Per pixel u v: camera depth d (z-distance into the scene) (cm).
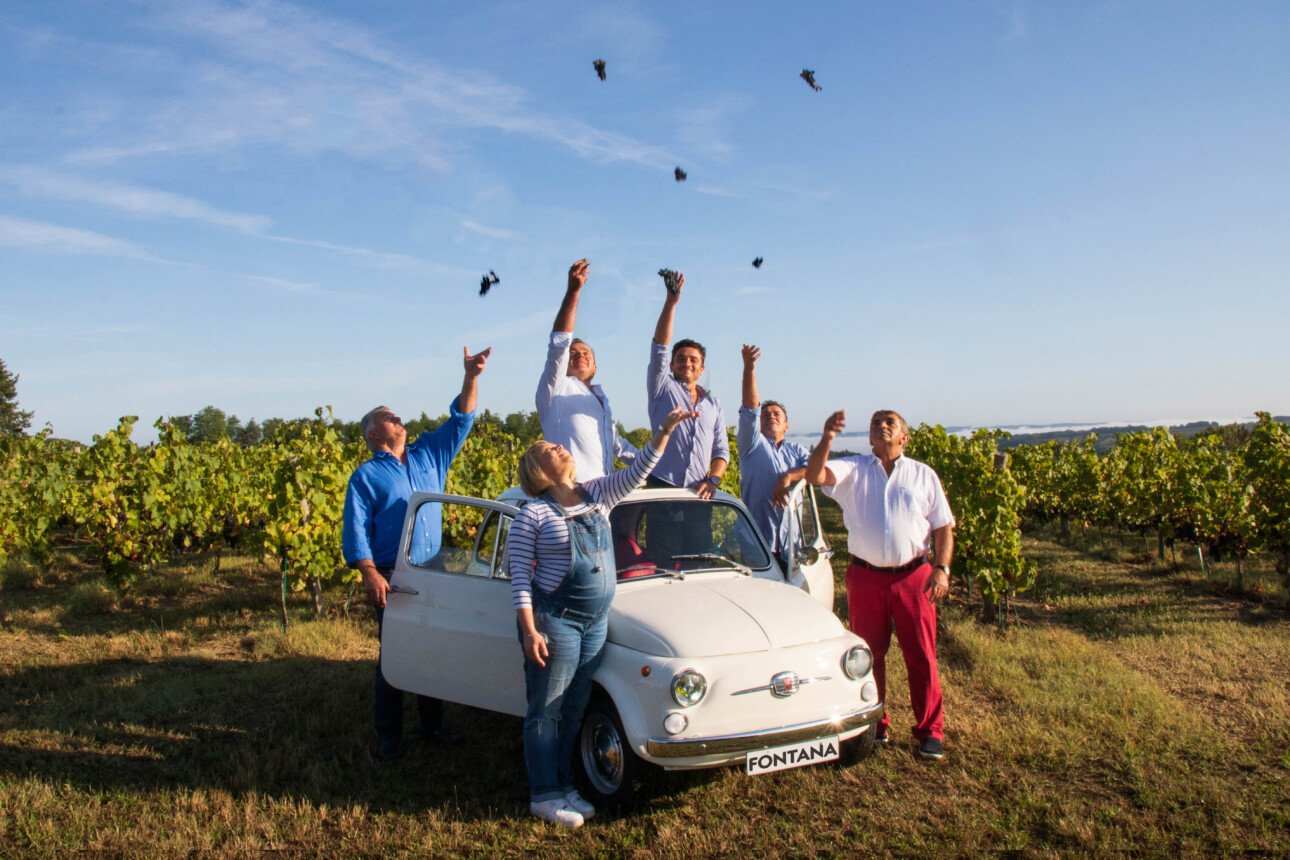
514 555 358
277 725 509
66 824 365
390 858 337
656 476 532
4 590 1061
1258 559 1172
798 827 354
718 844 341
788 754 356
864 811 368
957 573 841
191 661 677
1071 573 1121
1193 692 546
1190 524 1091
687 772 414
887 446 432
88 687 589
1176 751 431
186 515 1087
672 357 538
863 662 376
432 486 489
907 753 438
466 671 411
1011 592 834
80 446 1667
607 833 354
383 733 448
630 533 446
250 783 414
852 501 437
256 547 830
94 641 751
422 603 432
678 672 340
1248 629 727
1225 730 468
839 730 366
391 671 439
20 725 507
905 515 425
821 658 367
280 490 825
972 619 812
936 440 1015
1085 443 1784
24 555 1191
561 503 364
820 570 531
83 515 993
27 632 800
